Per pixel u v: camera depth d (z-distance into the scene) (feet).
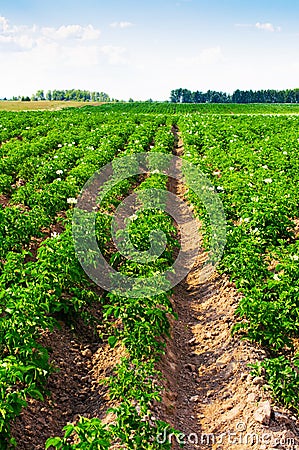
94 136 86.89
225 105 298.15
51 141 82.74
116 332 27.09
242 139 90.94
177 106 277.85
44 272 26.94
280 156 65.51
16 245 33.96
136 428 18.42
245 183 50.08
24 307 23.27
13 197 48.47
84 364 26.17
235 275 31.76
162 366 25.14
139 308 26.50
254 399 22.26
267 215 38.40
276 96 468.75
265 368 23.29
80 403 23.58
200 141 88.79
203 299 34.04
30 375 21.74
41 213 40.01
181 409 23.43
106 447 16.24
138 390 20.59
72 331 28.25
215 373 25.85
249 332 26.94
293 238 40.65
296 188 48.73
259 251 32.94
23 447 19.74
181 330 30.66
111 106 277.64
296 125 116.88
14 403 18.79
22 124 116.26
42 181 55.11
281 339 25.89
